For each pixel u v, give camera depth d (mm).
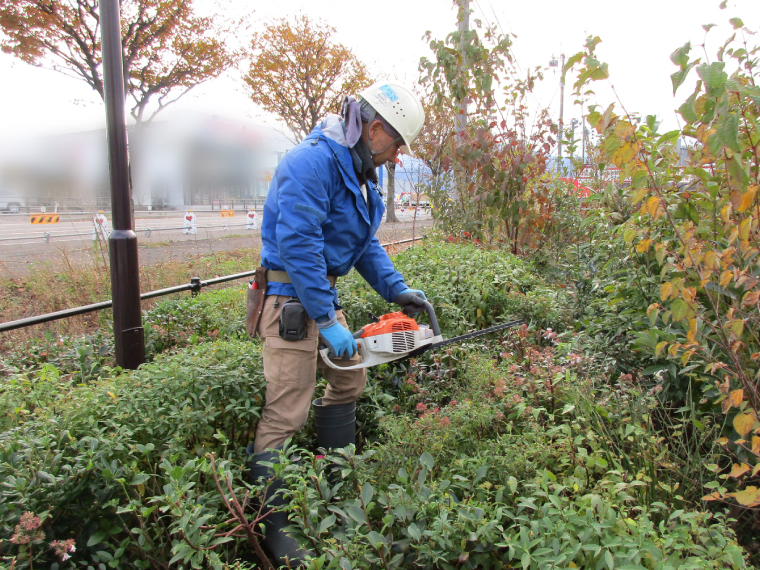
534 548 1607
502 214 6359
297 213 2111
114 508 1886
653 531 1598
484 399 2584
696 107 1652
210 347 2959
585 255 4184
